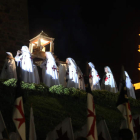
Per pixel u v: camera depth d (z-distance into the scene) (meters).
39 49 14.21
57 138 5.77
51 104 10.18
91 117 5.23
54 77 12.96
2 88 9.82
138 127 6.79
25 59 12.03
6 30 16.94
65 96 11.45
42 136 7.45
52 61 13.16
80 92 11.84
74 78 14.28
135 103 13.98
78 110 10.44
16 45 17.22
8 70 12.28
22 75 11.69
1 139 4.82
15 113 4.86
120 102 5.98
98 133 6.34
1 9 17.05
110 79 15.91
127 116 5.76
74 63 14.69
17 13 17.78
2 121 5.05
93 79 15.54
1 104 8.75
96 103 12.25
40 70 14.91
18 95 4.98
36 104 9.68
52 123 8.38
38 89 10.88
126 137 4.79
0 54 16.27
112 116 11.00
